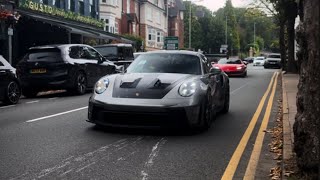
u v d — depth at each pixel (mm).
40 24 26094
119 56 21938
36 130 8406
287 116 10086
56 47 15297
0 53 23281
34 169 5758
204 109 8234
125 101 7770
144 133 8117
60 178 5387
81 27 30953
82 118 9891
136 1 57531
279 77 30719
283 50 39688
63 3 32688
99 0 42969
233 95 16672
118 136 7840
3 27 22766
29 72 15133
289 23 32406
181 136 7957
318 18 4578
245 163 6250
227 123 9641
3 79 12383
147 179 5387
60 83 14992
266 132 8617
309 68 4707
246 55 120250
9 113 10812
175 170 5797
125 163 6086
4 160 6184
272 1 33250
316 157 4691
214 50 97625
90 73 16359
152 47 62469
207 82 8727
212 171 5793
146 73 8648
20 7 25703
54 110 11320
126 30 52094
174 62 9133
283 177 5102
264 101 14500
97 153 6617
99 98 8016
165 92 7855
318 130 4629
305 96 4797
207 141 7598
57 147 6980
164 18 69562
